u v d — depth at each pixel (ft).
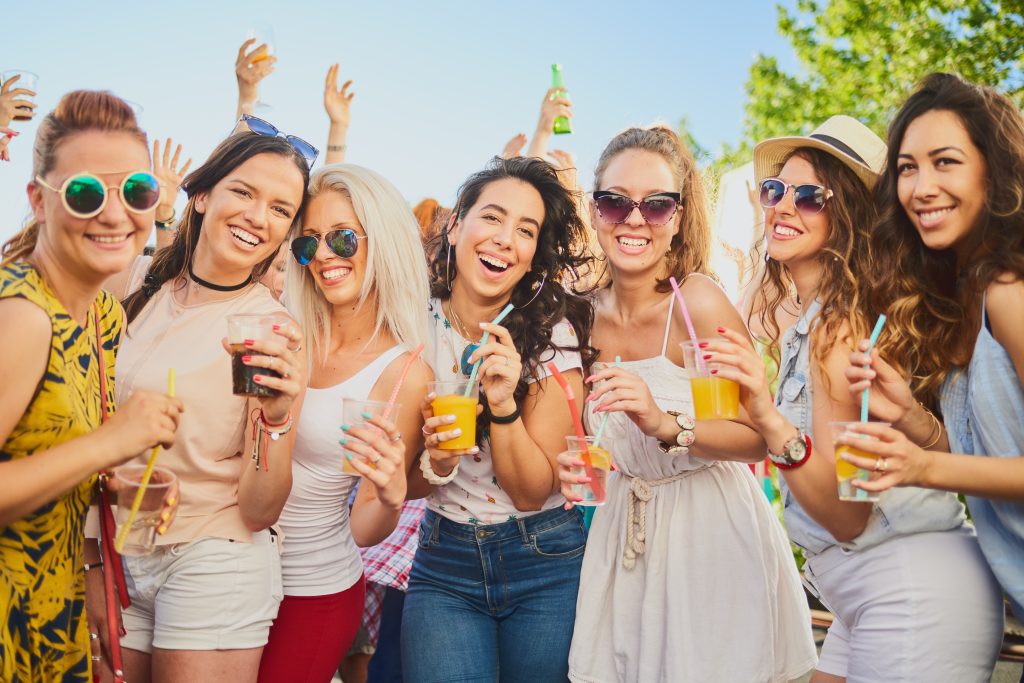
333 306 11.23
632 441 11.00
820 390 10.09
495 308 11.82
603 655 11.03
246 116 10.46
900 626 9.54
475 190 11.69
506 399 10.46
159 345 9.93
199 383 9.71
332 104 21.31
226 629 9.52
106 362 8.73
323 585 10.74
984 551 9.46
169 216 16.48
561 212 11.83
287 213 10.20
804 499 9.63
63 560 7.91
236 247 9.99
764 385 9.37
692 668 10.41
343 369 10.97
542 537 11.18
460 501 11.27
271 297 10.63
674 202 11.30
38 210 7.98
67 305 8.00
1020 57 36.96
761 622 10.39
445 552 11.31
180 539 9.52
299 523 10.70
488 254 11.31
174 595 9.49
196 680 9.39
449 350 11.80
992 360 9.02
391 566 14.57
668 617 10.56
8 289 7.37
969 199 9.28
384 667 14.47
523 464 10.65
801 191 10.69
